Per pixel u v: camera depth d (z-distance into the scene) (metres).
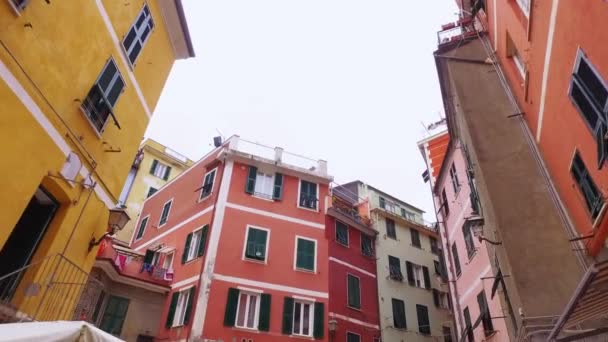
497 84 11.44
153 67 11.01
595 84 5.79
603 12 5.21
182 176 23.58
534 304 7.47
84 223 8.25
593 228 6.72
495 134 10.30
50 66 6.98
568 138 7.39
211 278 16.44
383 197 30.59
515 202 8.91
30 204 7.79
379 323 22.66
